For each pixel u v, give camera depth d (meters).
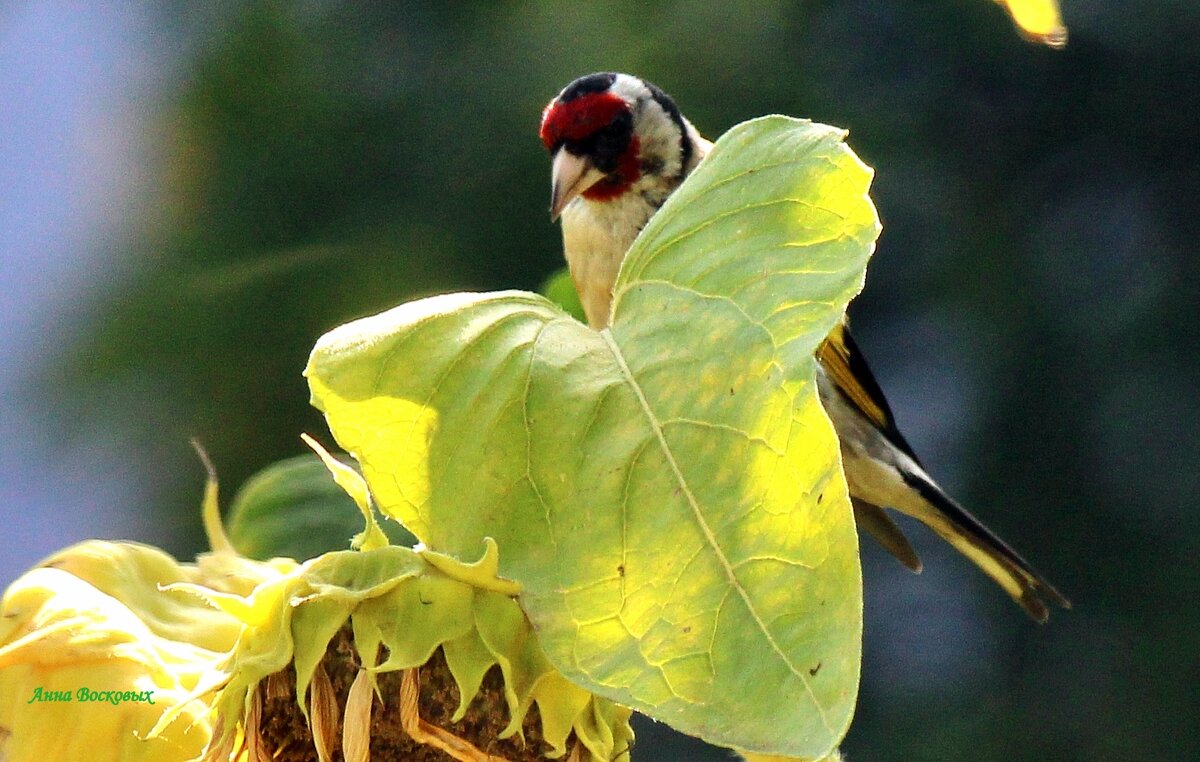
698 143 7.05
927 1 8.75
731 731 2.09
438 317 2.56
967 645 9.09
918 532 9.46
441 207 7.49
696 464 2.29
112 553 3.21
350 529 4.02
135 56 8.05
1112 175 9.27
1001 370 9.21
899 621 9.28
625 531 2.32
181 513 6.95
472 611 2.52
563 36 7.71
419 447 2.52
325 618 2.57
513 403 2.46
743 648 2.15
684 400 2.34
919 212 9.15
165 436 7.09
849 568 2.11
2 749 2.86
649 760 8.29
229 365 7.16
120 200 7.69
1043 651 8.93
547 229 7.48
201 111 7.75
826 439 2.18
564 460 2.41
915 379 9.34
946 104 9.00
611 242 6.84
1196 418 8.99
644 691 2.18
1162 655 8.68
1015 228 9.19
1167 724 8.59
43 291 7.49
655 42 7.79
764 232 2.41
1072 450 9.10
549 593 2.35
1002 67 8.99
